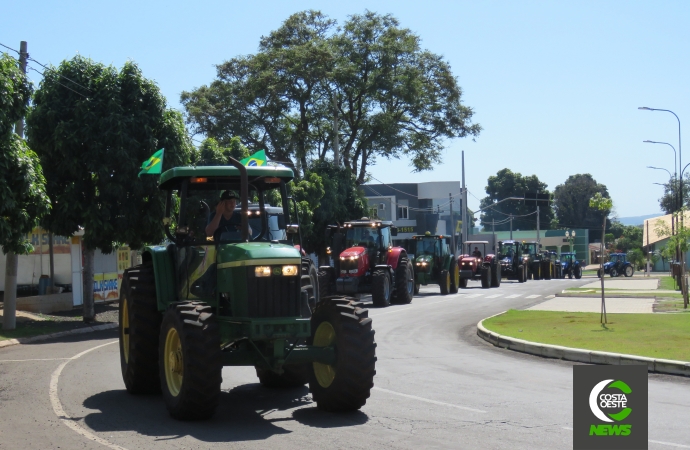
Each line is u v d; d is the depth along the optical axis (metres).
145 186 20.55
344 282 25.31
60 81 20.58
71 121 20.28
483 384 10.23
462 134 45.78
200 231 9.25
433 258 32.88
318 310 8.61
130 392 9.70
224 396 9.49
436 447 6.74
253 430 7.51
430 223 65.44
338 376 8.09
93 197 20.91
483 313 22.20
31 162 16.66
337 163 39.06
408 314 22.16
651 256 76.19
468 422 7.80
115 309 26.05
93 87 20.75
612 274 61.44
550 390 9.73
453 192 67.12
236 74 42.12
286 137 41.97
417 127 46.12
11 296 18.44
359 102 43.06
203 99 41.25
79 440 7.12
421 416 8.12
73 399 9.41
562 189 105.75
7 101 15.95
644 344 13.07
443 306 25.25
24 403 9.13
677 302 23.64
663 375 10.82
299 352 8.09
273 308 8.03
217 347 7.71
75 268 25.84
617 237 111.56
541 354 13.21
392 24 43.72
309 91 41.88
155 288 9.55
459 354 13.48
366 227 26.64
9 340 16.67
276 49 42.25
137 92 20.70
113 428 7.66
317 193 35.44
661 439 7.03
